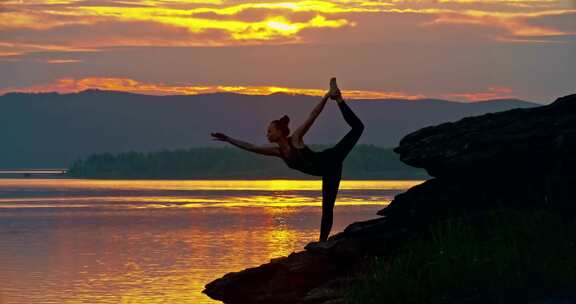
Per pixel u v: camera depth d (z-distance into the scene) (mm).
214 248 46406
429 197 18188
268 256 41219
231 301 19172
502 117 18453
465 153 17734
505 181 17906
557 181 17172
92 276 33625
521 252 15594
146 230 63688
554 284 14562
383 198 119062
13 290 29719
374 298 15609
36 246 50188
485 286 14859
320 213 87375
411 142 18781
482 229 16906
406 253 17062
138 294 28234
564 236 16062
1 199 132250
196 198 134750
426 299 15070
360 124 16734
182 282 31172
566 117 17922
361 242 17703
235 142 16578
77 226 70125
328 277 17891
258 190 185500
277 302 18234
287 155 16516
